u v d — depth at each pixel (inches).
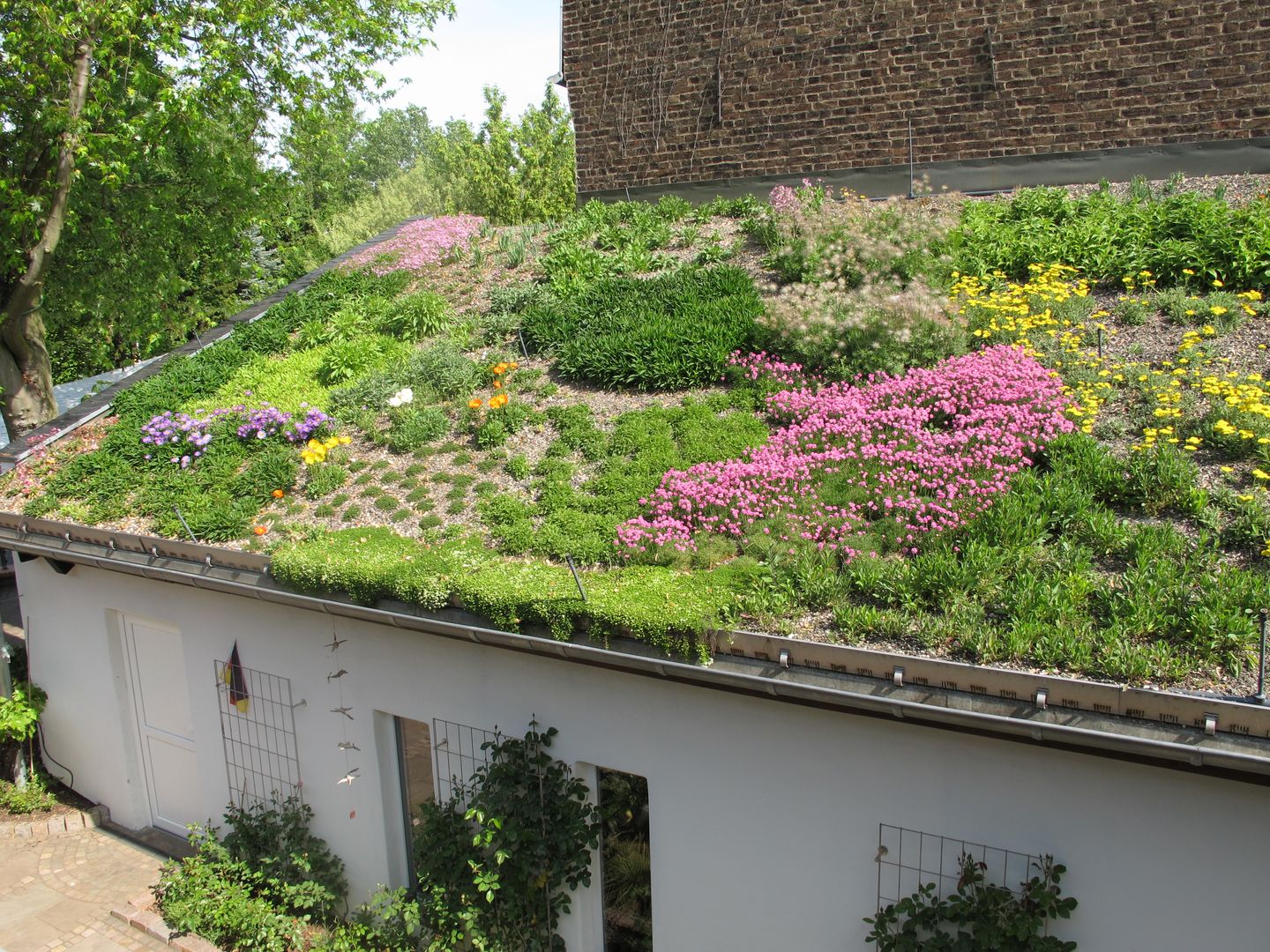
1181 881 151.0
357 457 306.7
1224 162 365.4
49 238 491.5
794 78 449.1
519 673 221.9
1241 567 183.5
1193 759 138.6
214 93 521.7
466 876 227.0
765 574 203.8
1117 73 379.9
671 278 363.9
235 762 293.9
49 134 497.4
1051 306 293.6
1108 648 163.8
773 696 178.9
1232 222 297.9
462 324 380.2
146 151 506.9
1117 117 382.3
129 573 290.4
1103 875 157.1
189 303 780.6
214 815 310.5
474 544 243.6
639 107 493.7
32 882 312.8
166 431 336.8
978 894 164.9
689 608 187.8
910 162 425.4
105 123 510.0
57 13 450.6
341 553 243.6
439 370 335.6
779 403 271.3
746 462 250.7
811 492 229.6
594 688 210.5
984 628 174.4
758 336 305.1
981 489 214.4
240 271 734.5
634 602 192.7
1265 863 144.4
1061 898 159.8
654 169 494.0
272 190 616.1
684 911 206.5
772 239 378.6
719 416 279.1
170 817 335.9
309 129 598.2
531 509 254.1
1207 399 235.0
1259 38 354.0
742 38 459.8
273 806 286.7
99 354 721.6
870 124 433.1
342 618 253.1
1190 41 365.4
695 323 317.7
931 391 254.5
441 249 473.4
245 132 590.6
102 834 341.7
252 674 280.2
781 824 188.9
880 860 177.6
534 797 217.3
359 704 254.5
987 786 164.9
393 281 442.3
